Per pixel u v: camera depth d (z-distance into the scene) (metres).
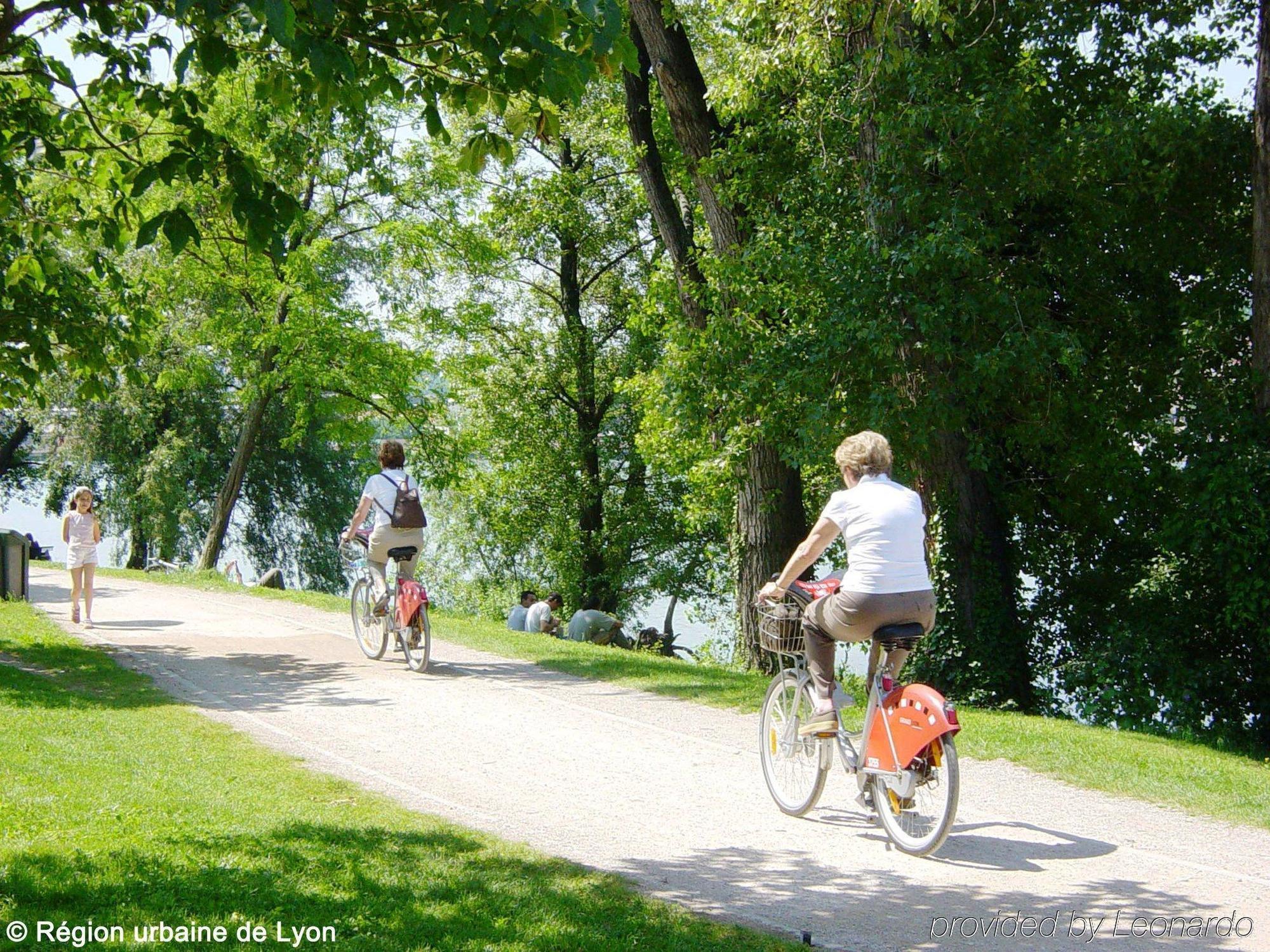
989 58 22.91
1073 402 22.89
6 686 14.93
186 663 17.95
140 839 8.00
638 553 51.16
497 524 49.31
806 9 19.56
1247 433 20.66
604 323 49.22
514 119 8.36
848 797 10.34
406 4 7.73
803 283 20.55
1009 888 7.88
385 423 41.94
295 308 37.59
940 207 19.20
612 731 13.26
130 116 10.03
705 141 23.89
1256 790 10.70
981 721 14.38
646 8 23.38
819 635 9.09
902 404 19.06
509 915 6.79
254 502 58.78
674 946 6.43
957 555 23.09
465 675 17.00
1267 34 21.33
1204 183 24.16
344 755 11.82
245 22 6.92
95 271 12.15
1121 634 22.59
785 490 24.00
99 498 55.38
